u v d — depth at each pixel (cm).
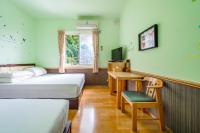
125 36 509
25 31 529
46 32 617
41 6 478
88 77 624
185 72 198
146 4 324
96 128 247
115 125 259
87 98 432
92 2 454
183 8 201
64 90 324
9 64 416
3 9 396
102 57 625
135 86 373
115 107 354
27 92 319
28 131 112
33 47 597
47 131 112
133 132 235
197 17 175
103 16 584
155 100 246
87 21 580
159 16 267
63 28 619
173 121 225
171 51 230
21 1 437
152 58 297
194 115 180
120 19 587
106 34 623
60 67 609
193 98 182
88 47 632
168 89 237
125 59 509
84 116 298
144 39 331
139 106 241
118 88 345
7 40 414
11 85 317
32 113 149
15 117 139
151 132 236
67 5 473
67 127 189
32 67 520
